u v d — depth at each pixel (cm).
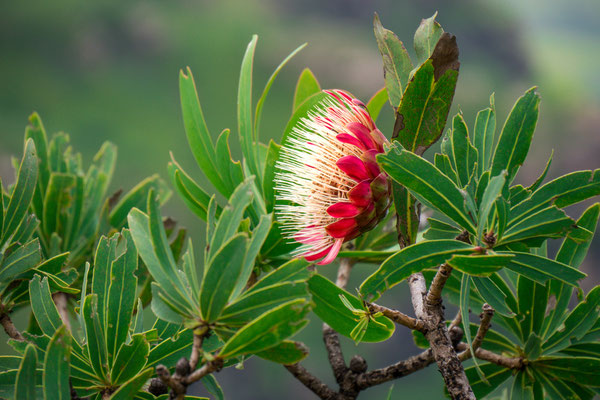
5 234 100
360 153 99
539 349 100
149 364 96
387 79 99
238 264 88
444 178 92
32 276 101
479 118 98
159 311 91
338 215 98
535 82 1073
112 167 118
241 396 637
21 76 959
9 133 843
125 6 1121
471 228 93
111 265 96
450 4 1170
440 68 94
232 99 999
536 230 92
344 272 113
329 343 106
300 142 103
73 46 1056
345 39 1145
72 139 877
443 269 92
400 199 96
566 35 1222
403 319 94
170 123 953
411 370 102
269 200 106
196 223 632
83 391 95
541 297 102
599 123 945
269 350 89
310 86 115
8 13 1032
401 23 1170
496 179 90
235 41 1112
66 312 107
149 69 1067
